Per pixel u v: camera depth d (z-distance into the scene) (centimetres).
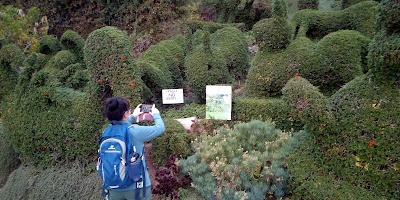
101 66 446
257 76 483
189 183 396
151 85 566
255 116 450
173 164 393
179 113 535
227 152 392
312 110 325
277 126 439
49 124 471
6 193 466
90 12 1339
